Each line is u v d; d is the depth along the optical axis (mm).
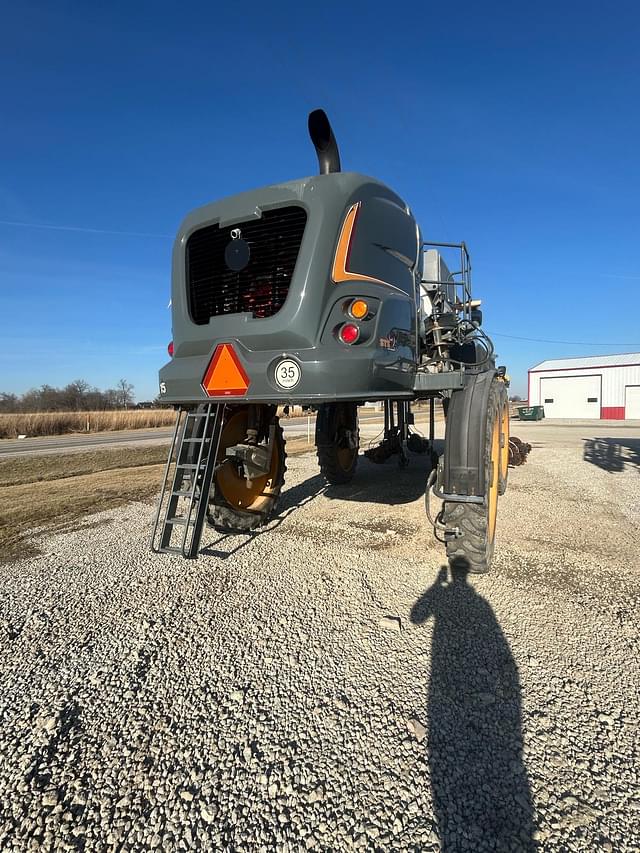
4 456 12320
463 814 1430
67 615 2771
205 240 3371
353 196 3018
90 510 5492
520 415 27969
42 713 1940
